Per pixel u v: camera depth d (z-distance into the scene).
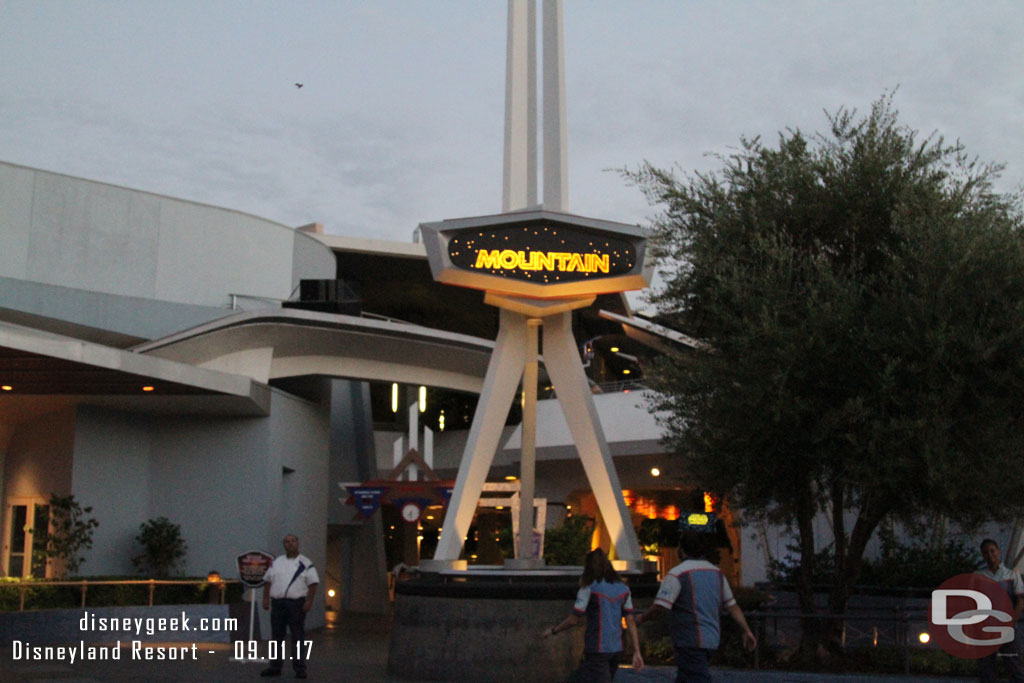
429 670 13.10
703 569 7.93
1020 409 12.02
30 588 18.86
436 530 42.06
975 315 11.92
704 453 13.76
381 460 37.66
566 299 15.12
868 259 14.05
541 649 12.89
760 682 12.08
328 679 12.89
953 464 11.59
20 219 23.41
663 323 16.19
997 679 9.86
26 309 23.11
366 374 28.36
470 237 14.68
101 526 23.19
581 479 29.89
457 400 39.12
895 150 14.08
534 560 15.58
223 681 12.29
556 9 16.41
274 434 25.17
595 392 30.94
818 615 12.83
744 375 12.67
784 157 14.70
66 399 22.44
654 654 13.59
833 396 12.64
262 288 28.19
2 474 25.12
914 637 15.23
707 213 14.93
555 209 15.67
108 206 25.12
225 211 27.55
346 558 35.41
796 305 12.97
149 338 25.38
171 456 24.86
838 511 14.57
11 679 12.29
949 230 12.21
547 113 16.11
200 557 24.27
